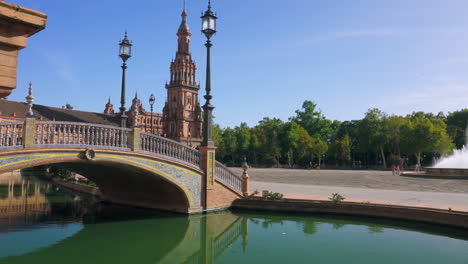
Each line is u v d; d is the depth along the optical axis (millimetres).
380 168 75875
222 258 10117
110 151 12945
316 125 104312
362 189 24828
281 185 29062
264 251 10727
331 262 9477
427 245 11172
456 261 9453
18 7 3709
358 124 90500
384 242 11648
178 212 16953
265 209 17688
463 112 86438
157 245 11984
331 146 92125
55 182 38312
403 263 9305
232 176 18688
